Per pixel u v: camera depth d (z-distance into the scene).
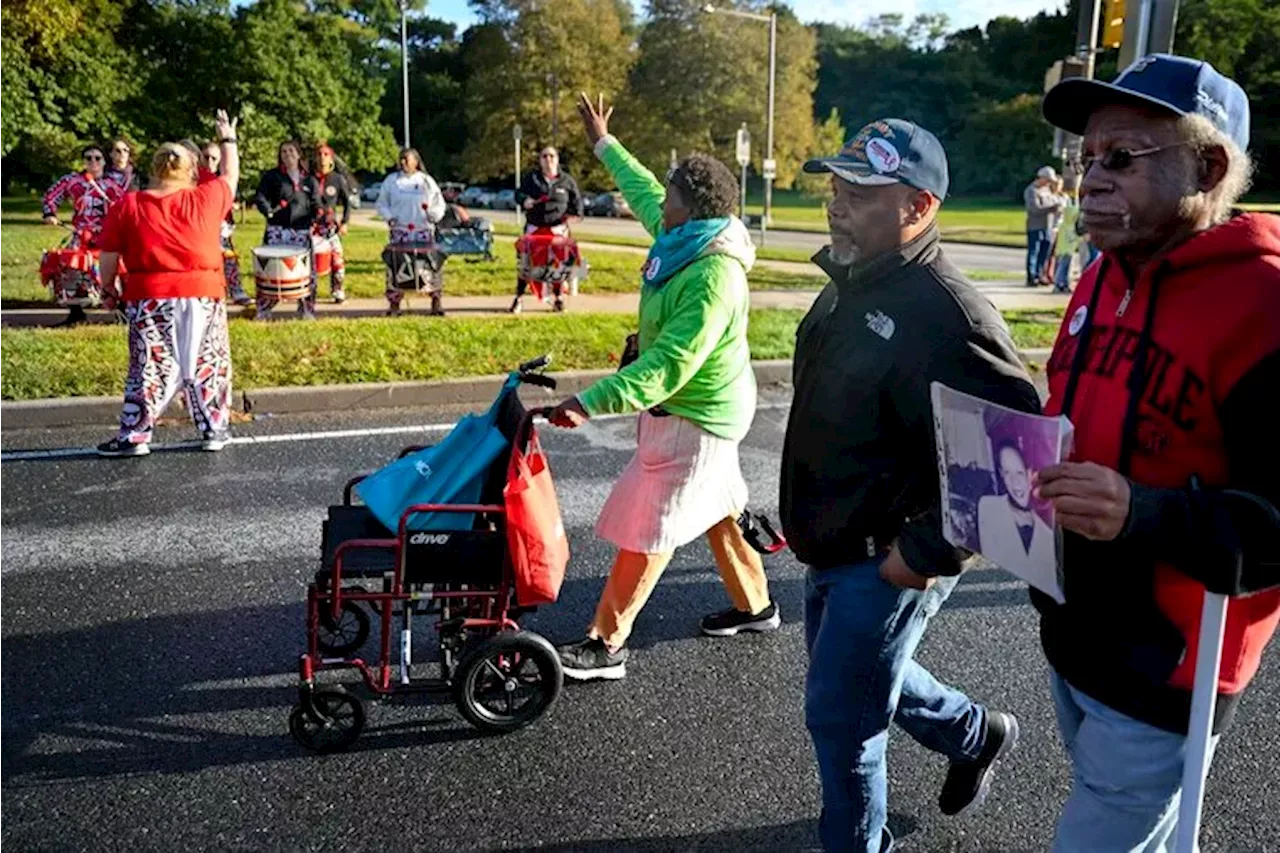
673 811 3.43
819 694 2.72
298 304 11.52
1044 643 2.30
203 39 42.12
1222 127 1.91
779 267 18.31
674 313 3.68
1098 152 2.00
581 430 7.75
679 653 4.49
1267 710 4.07
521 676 3.86
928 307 2.43
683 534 4.10
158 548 5.45
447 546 3.73
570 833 3.32
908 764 3.69
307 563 5.30
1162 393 1.95
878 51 101.94
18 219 31.31
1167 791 2.15
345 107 45.75
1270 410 1.82
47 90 34.97
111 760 3.65
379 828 3.32
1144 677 2.08
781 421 8.17
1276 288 1.84
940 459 2.21
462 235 18.98
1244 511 1.79
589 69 68.38
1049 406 2.28
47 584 5.00
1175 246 1.97
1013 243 32.66
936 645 4.57
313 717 3.67
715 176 3.71
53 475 6.55
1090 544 2.11
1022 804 3.49
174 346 6.86
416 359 9.12
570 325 10.73
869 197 2.49
